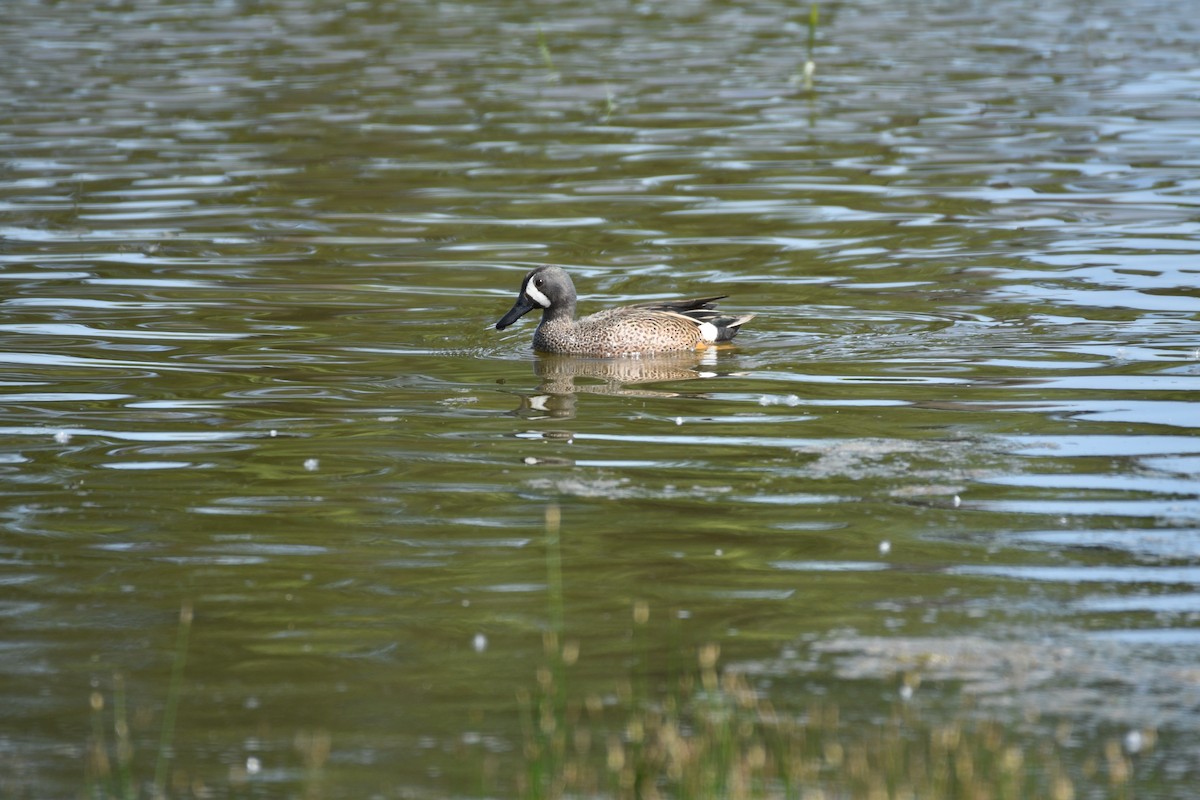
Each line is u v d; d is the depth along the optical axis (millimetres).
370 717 8938
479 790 8094
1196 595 10367
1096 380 15680
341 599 10586
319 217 24750
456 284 20844
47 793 8133
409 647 9844
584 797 8008
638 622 10141
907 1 51312
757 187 26469
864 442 13812
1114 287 19734
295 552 11414
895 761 8258
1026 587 10570
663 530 11734
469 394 15797
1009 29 44625
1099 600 10336
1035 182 26375
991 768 8164
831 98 34406
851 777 8070
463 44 42375
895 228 23500
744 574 10891
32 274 21234
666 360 17203
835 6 49969
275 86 36156
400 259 22219
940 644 9734
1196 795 7871
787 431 14227
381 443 14023
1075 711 8844
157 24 46281
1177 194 25188
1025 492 12375
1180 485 12438
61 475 13180
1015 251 21859
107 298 19969
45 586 10812
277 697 9195
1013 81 36125
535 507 12266
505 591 10680
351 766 8359
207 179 27453
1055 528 11594
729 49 41406
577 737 8656
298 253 22531
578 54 40719
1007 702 8961
